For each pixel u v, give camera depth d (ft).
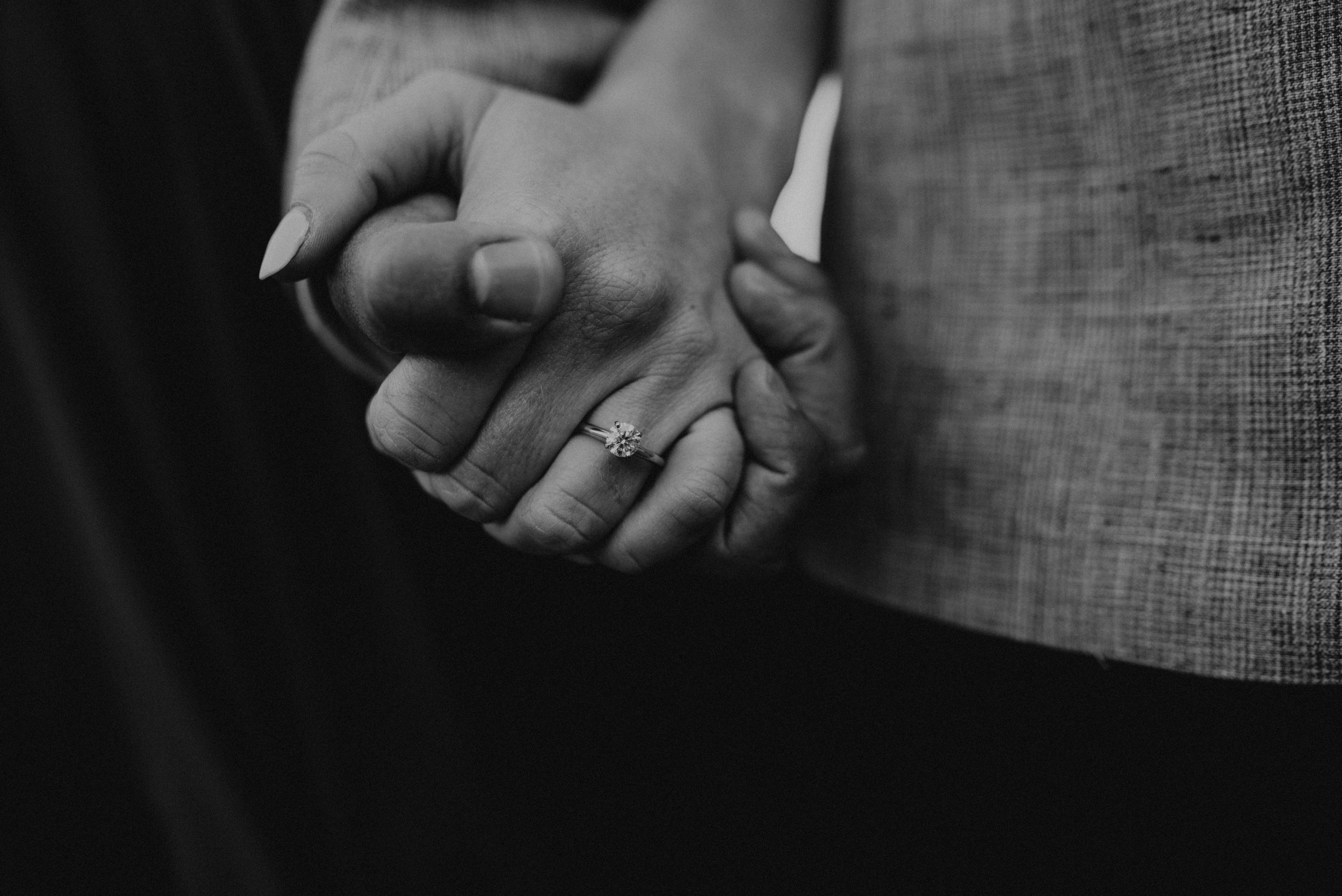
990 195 1.17
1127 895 1.21
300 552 1.35
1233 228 1.05
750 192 1.19
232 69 1.26
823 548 1.27
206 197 1.28
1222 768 1.14
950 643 1.29
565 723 1.39
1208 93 1.03
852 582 1.26
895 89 1.20
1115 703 1.18
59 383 1.31
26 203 1.28
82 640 1.47
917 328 1.22
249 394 1.31
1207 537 1.07
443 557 1.35
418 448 0.99
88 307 1.31
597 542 1.05
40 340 1.31
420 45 1.12
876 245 1.24
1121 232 1.10
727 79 1.20
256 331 1.31
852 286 1.26
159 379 1.32
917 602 1.22
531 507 1.02
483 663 1.37
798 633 1.38
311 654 1.36
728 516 1.09
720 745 1.39
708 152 1.16
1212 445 1.07
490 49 1.15
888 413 1.23
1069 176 1.13
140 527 1.35
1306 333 1.02
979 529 1.18
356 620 1.36
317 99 1.12
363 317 0.96
